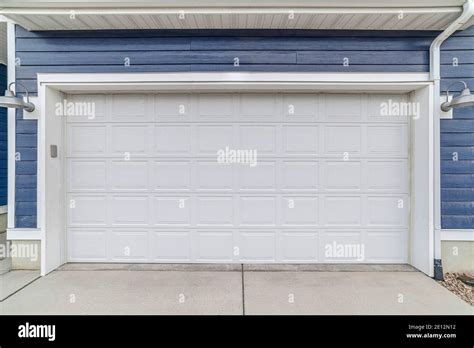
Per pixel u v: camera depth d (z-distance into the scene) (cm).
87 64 415
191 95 444
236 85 415
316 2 349
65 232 450
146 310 319
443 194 416
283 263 447
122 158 447
